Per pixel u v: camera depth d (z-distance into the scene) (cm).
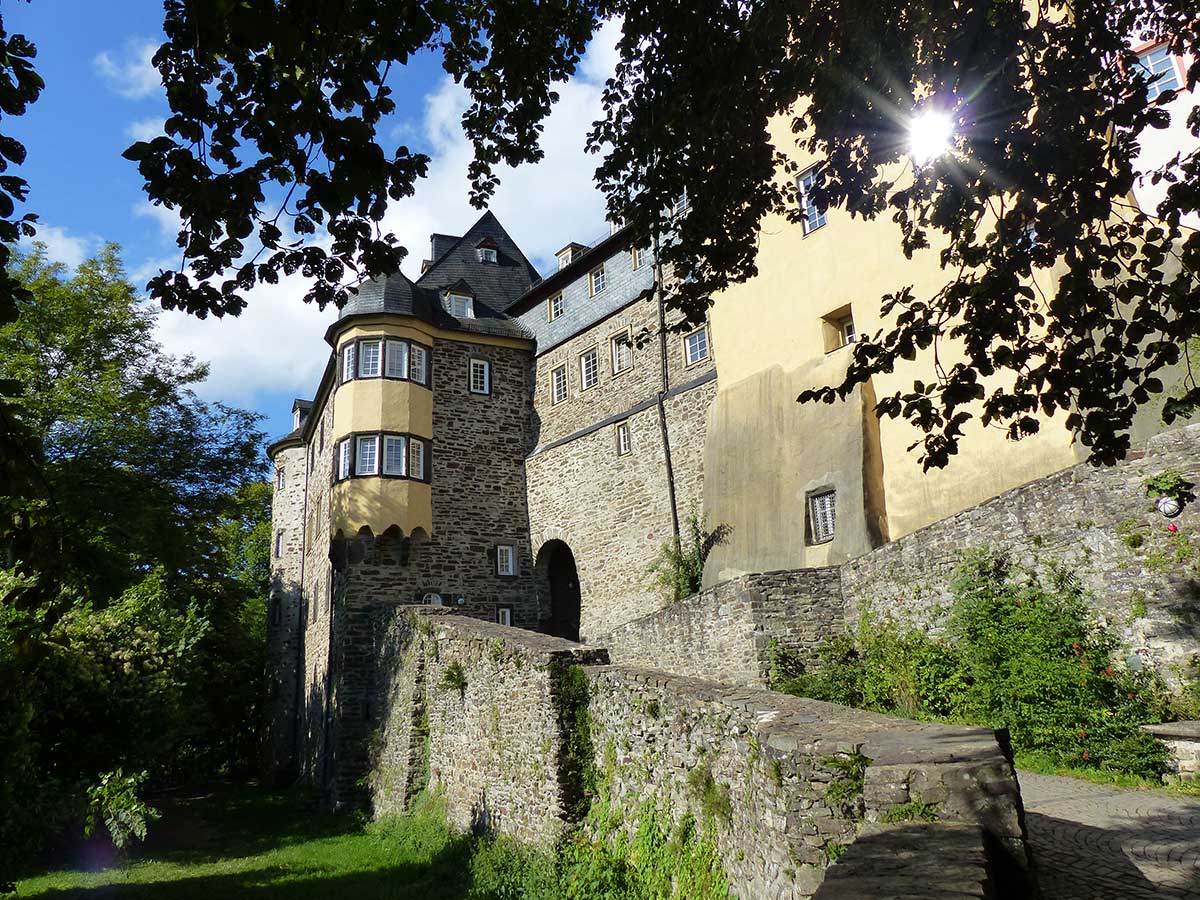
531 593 2281
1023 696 960
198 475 2252
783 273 1814
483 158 728
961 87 553
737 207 728
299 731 2709
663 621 1593
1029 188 539
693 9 632
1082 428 550
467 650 1319
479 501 2281
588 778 956
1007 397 539
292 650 2989
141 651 1499
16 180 369
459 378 2361
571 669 1015
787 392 1734
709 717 693
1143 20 565
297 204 453
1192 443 909
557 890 870
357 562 2034
